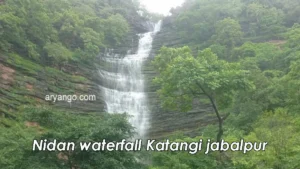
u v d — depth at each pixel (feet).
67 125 53.57
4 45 124.16
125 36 215.92
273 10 198.18
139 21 250.78
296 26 177.68
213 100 71.51
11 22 123.75
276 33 190.08
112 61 178.29
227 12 204.44
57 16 162.50
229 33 175.94
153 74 172.76
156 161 63.05
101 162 49.34
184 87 67.05
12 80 118.42
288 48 149.89
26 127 74.23
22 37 131.34
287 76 106.73
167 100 78.18
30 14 139.54
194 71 67.26
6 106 108.17
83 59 159.02
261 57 148.56
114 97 158.71
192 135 125.08
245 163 62.39
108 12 229.25
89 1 226.99
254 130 84.17
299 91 95.81
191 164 63.26
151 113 147.95
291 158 59.88
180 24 208.13
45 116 54.70
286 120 84.33
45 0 168.45
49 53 136.67
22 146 51.39
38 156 49.21
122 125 55.01
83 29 171.32
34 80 126.31
